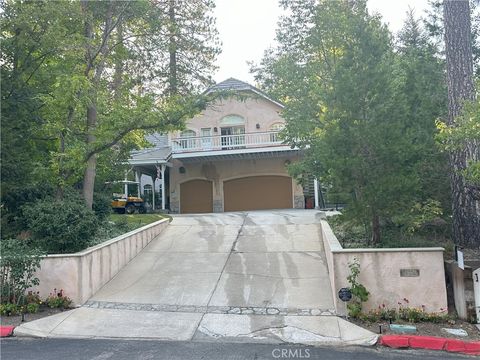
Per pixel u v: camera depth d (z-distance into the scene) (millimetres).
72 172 12781
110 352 6277
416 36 18203
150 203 30703
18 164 12172
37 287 8609
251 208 25922
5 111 12289
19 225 11766
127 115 12516
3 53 12906
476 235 9117
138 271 10797
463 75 9438
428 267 7988
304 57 14578
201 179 26547
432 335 6902
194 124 26781
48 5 12102
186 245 13094
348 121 9016
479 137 7371
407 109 9172
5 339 6961
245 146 24469
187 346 6559
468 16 9680
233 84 25312
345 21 10867
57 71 12984
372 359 6066
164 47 15516
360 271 8055
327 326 7359
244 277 9961
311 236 13477
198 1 15711
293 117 14438
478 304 7543
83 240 9430
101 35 15336
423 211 9398
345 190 9055
